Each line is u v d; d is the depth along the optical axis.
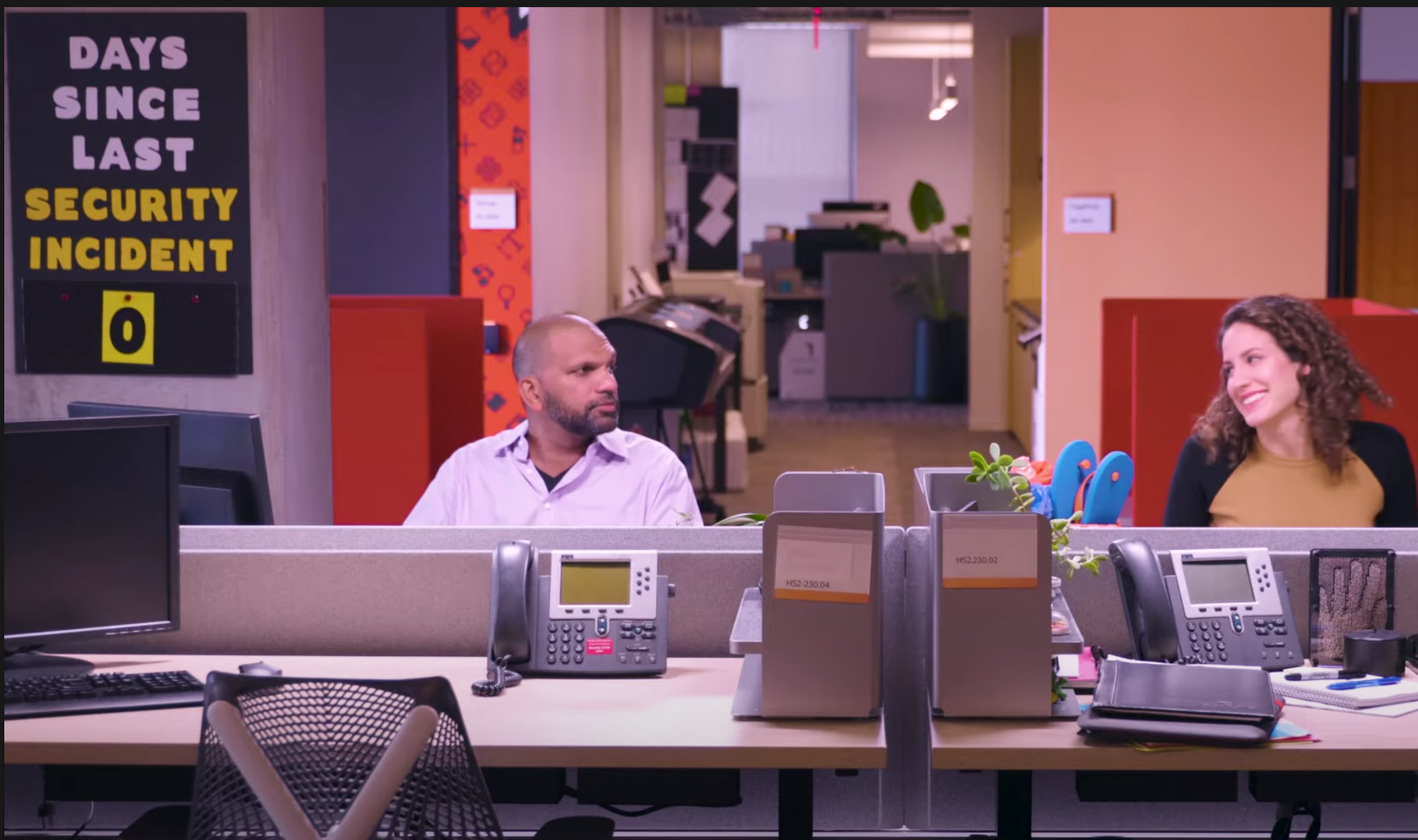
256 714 2.11
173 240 3.91
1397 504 3.53
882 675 2.71
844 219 17.31
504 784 2.69
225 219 3.90
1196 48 7.81
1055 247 7.95
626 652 2.83
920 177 20.55
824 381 15.61
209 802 2.17
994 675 2.57
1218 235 7.88
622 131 11.57
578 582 2.89
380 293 7.37
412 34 7.25
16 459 2.82
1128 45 7.84
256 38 3.87
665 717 2.59
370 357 5.62
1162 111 7.85
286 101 4.00
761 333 12.07
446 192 7.30
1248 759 2.40
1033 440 9.86
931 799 2.89
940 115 18.31
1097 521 3.20
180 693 2.75
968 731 2.52
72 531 2.87
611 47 11.16
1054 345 7.98
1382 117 11.77
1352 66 7.99
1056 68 7.88
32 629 2.85
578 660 2.82
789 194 20.70
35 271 3.93
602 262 10.62
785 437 12.63
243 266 3.90
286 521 4.02
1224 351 3.60
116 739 2.53
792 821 2.61
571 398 3.67
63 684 2.76
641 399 7.72
